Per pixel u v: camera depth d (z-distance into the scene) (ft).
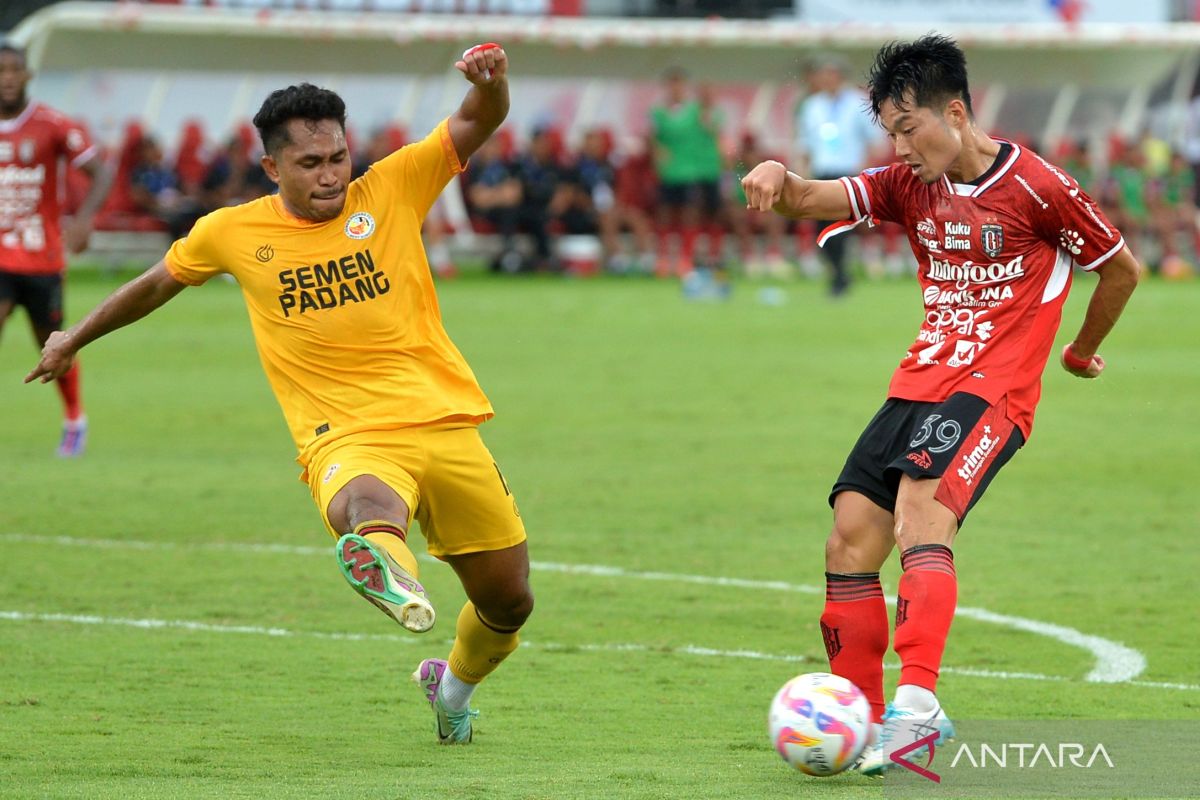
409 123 366.84
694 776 56.65
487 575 62.08
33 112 136.36
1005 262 59.88
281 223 61.72
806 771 55.47
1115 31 378.73
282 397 62.80
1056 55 390.63
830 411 169.78
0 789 53.83
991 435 59.00
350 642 82.17
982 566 101.50
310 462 61.21
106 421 163.73
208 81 368.89
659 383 191.21
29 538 107.45
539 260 354.95
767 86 385.91
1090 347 64.90
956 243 60.34
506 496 62.13
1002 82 397.60
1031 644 82.33
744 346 227.81
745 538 109.70
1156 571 99.76
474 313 270.67
